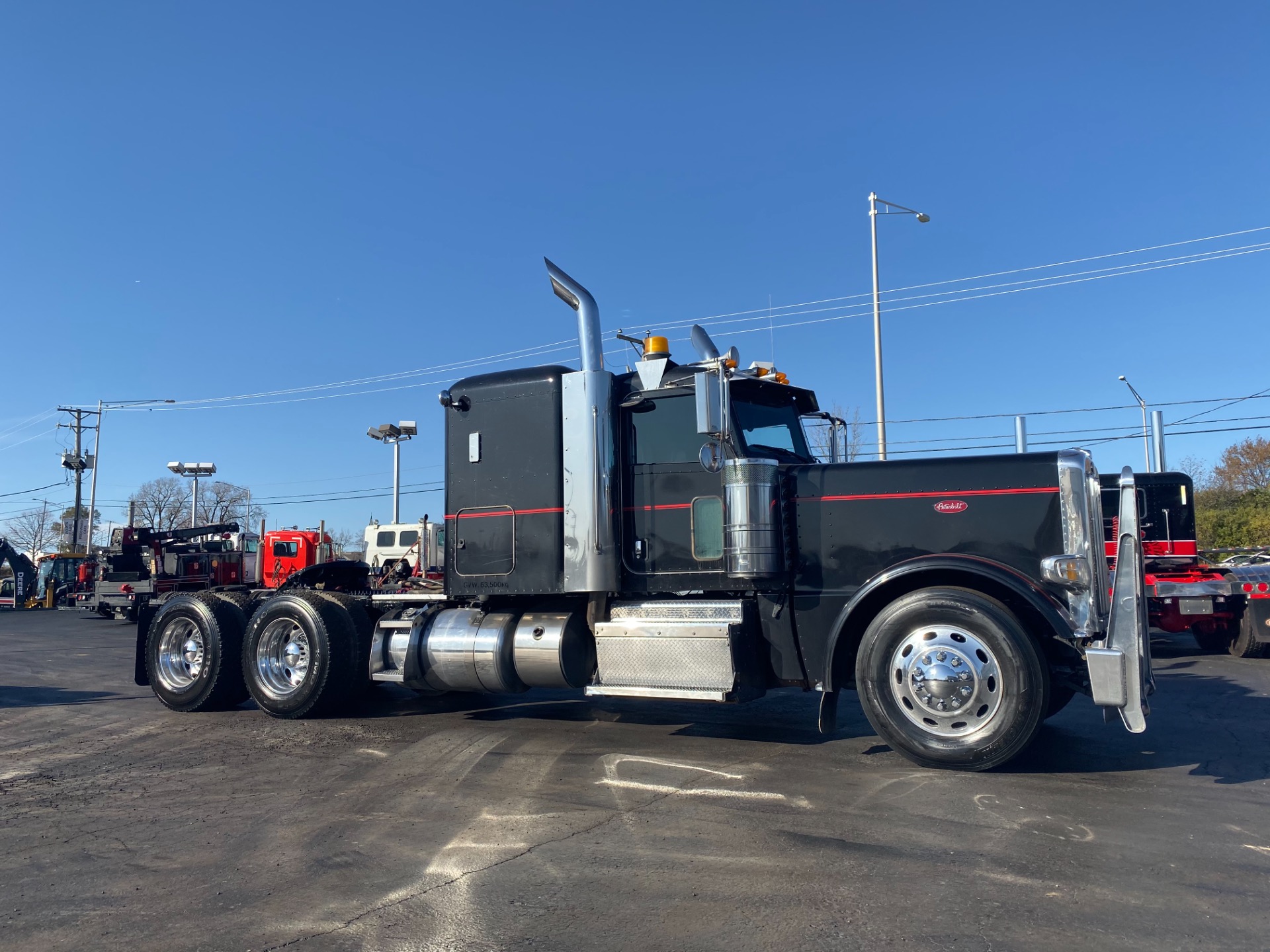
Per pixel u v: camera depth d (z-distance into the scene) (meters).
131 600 25.00
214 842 4.46
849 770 5.54
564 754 6.22
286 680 8.18
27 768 6.36
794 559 6.15
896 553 5.88
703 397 5.91
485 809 4.89
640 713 7.87
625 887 3.69
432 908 3.53
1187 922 3.23
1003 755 5.25
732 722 7.30
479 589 7.12
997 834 4.23
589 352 6.88
